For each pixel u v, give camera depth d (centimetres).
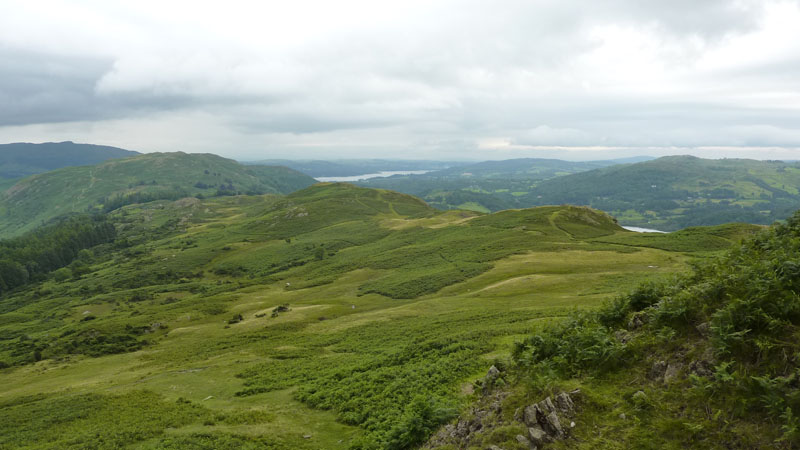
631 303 2084
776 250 1720
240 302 11694
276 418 3359
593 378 1636
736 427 1149
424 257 13388
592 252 10650
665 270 7862
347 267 14200
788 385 1151
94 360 7606
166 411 3900
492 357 3331
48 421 4062
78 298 15712
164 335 8969
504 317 5359
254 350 6425
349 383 3812
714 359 1373
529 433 1399
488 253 11988
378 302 9444
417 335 5400
